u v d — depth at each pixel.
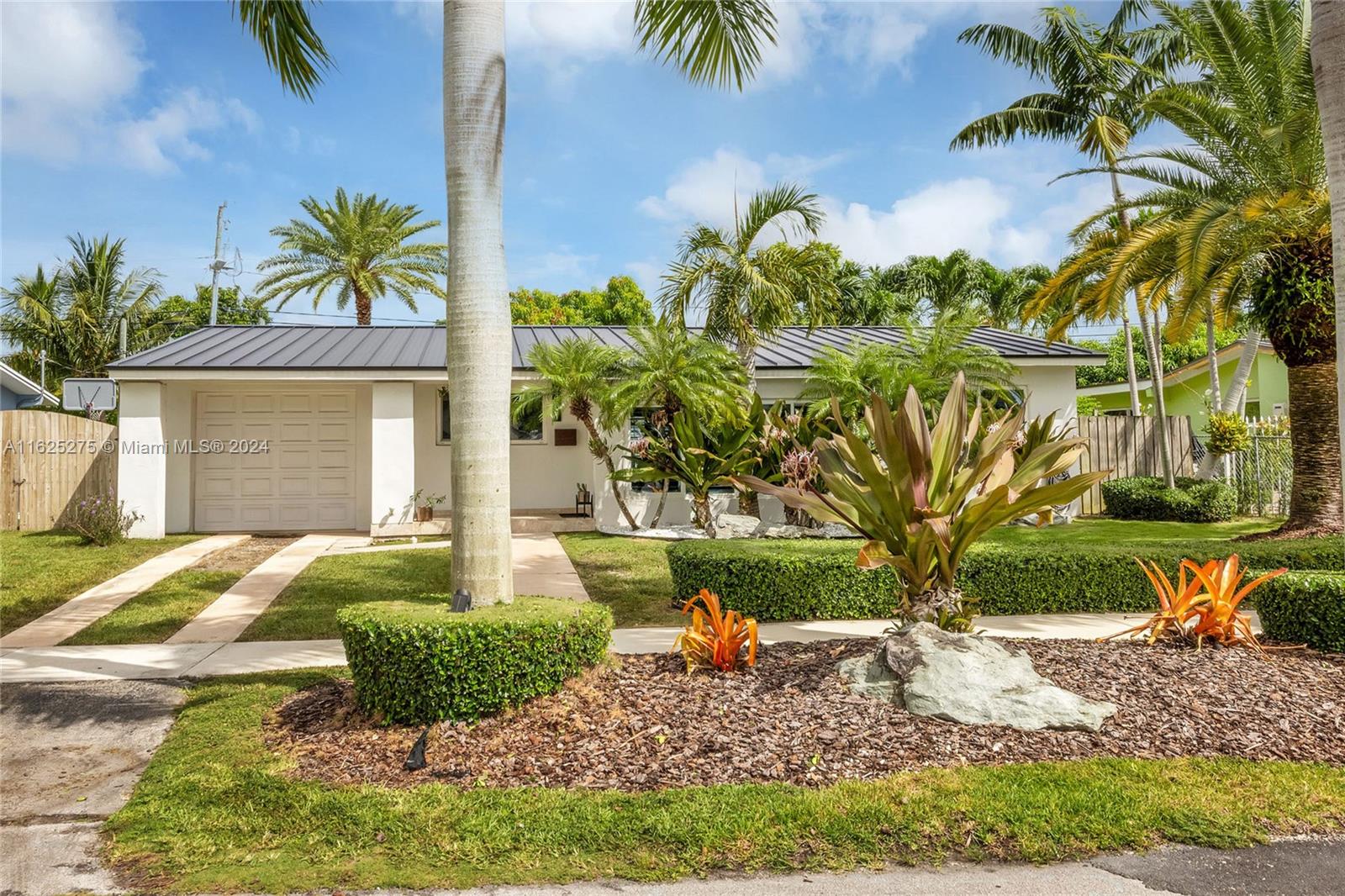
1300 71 11.16
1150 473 17.25
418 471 15.72
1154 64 17.58
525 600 5.27
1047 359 15.65
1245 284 13.50
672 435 13.49
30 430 14.51
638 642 6.79
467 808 3.58
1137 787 3.71
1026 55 18.48
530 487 16.09
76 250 31.55
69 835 3.55
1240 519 15.52
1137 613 7.79
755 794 3.66
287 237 28.16
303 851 3.28
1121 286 12.34
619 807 3.56
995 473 5.32
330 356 14.59
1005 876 3.05
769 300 12.48
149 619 7.93
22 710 5.32
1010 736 4.25
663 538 12.79
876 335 18.59
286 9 6.71
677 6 7.62
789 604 7.63
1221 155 12.10
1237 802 3.58
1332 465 11.55
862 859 3.18
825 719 4.45
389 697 4.49
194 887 3.04
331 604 8.44
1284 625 5.99
